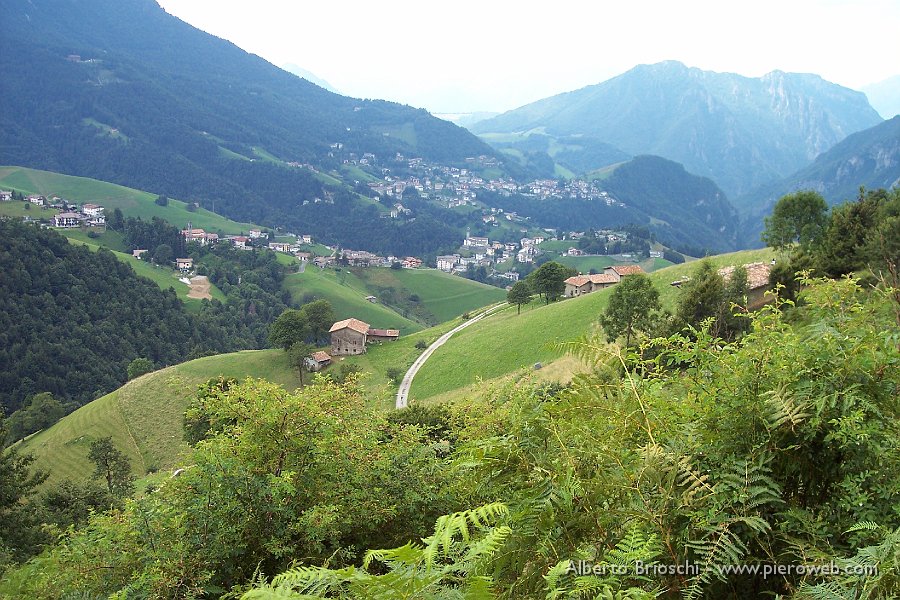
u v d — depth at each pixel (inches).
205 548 271.9
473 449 147.1
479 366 2755.9
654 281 2573.8
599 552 101.5
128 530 299.3
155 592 249.8
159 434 2615.7
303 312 3636.8
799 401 120.0
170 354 5187.0
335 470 338.0
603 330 1499.8
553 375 1505.9
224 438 335.9
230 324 6146.7
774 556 107.1
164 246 7632.9
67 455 2549.2
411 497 340.5
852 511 113.9
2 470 1017.5
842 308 163.5
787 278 1272.1
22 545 963.3
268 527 294.8
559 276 3870.6
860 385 121.4
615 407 138.3
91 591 284.8
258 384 346.3
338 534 300.8
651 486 113.3
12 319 4606.3
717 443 123.3
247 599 76.1
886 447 114.2
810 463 122.1
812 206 2057.1
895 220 836.6
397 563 77.9
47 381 4247.0
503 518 111.7
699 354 146.9
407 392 2765.7
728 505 106.1
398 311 7711.6
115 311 5246.1
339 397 397.4
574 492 110.9
